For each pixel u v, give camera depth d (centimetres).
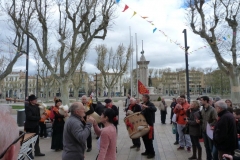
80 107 427
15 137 122
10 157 119
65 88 1552
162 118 1686
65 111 750
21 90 8569
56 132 855
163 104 1684
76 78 5784
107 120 405
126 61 4725
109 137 386
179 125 869
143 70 3494
